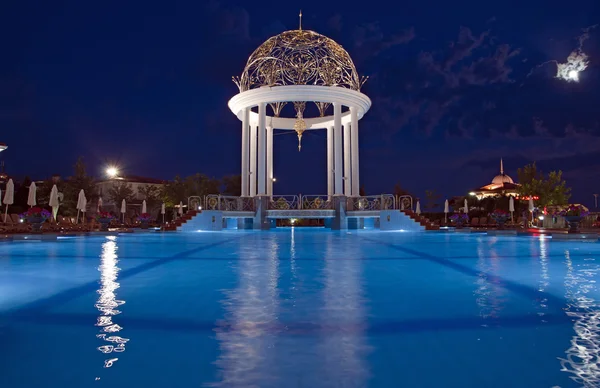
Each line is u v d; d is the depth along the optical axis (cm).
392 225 2492
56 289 534
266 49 2706
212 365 256
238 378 236
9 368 250
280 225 3919
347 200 2694
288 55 2681
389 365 255
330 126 3183
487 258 925
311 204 2694
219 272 694
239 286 552
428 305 428
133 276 653
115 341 305
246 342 303
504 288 534
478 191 6775
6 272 708
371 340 306
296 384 227
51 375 239
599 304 432
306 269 730
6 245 1422
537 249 1195
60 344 298
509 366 251
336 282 584
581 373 239
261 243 1424
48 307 423
